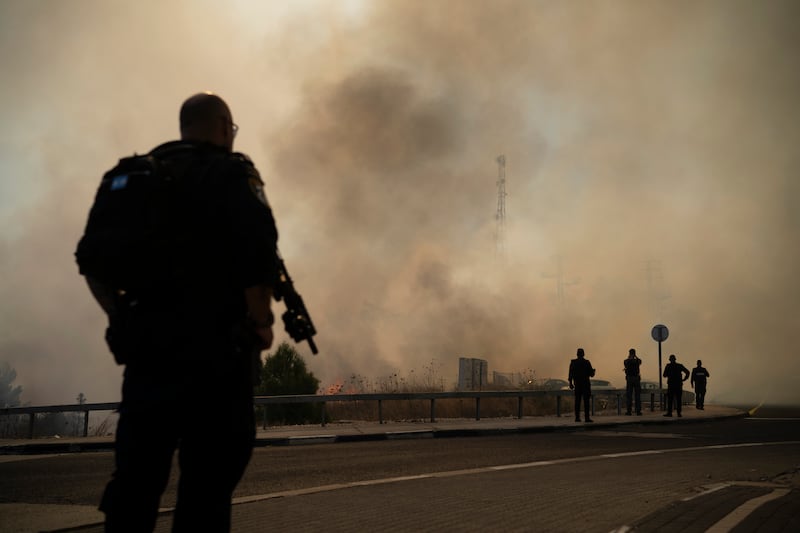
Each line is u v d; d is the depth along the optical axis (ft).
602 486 31.09
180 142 9.49
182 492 9.34
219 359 8.86
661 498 27.53
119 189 9.12
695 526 21.43
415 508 25.39
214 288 8.92
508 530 21.39
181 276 8.83
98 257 8.95
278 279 9.83
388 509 25.18
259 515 24.07
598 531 21.08
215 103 9.84
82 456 46.34
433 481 32.86
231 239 8.89
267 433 57.52
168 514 24.56
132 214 8.98
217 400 8.93
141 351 8.79
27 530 22.27
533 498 27.61
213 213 8.89
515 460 42.09
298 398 63.57
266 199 9.37
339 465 39.73
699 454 46.06
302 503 26.55
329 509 25.23
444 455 44.70
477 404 73.15
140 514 9.04
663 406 99.60
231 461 9.23
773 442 55.62
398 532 21.20
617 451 47.57
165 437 8.97
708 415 87.25
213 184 9.02
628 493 28.96
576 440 55.88
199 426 8.99
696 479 33.63
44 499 29.30
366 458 43.11
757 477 34.50
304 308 10.24
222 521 9.40
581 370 71.61
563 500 27.12
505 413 86.89
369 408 81.51
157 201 8.92
